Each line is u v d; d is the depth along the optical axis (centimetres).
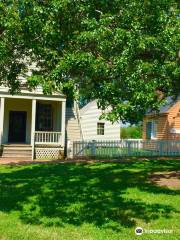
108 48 1072
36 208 1179
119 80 1084
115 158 2742
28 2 1123
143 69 1059
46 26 1095
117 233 945
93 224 1016
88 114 3491
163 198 1294
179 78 1310
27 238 910
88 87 1162
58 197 1320
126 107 1036
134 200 1263
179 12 1253
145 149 3086
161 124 3628
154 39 1073
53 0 1100
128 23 1108
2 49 1137
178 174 1794
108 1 1172
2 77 1337
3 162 2502
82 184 1554
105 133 3531
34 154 2838
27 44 1152
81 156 2973
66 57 1057
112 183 1566
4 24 1112
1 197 1327
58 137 2938
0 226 1002
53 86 1070
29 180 1673
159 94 1460
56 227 992
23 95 2786
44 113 3131
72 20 1152
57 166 2142
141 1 1112
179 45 1142
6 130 2995
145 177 1712
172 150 3136
